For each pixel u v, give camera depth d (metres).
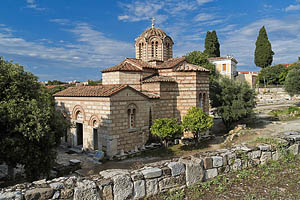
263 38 70.06
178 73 26.75
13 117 11.89
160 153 21.58
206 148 22.83
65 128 15.54
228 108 29.48
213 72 44.94
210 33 66.81
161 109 25.28
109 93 19.98
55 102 26.98
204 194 8.16
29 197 5.98
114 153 20.27
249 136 24.47
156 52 31.55
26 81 14.21
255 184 8.89
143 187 7.61
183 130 22.69
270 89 62.81
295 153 12.31
